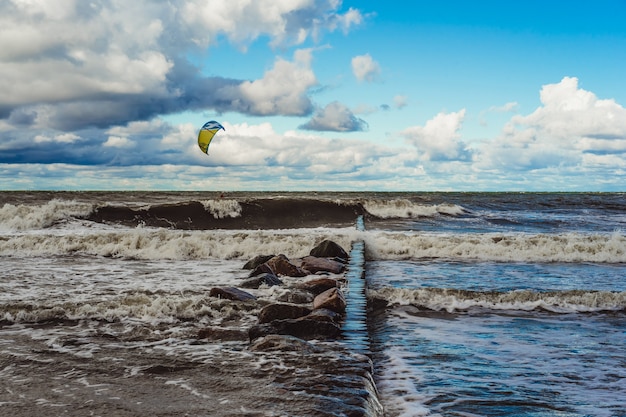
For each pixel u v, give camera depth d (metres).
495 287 11.95
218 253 16.92
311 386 5.07
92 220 24.98
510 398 5.42
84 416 4.36
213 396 4.83
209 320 8.22
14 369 5.70
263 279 11.07
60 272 13.11
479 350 7.26
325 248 15.32
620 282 12.73
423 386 5.74
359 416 4.36
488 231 24.08
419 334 8.14
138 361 5.99
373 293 10.69
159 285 11.26
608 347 7.48
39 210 24.72
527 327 8.63
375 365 6.51
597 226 26.50
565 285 12.30
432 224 26.58
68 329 7.55
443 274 13.79
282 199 29.05
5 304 8.66
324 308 8.33
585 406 5.25
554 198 49.81
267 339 6.56
